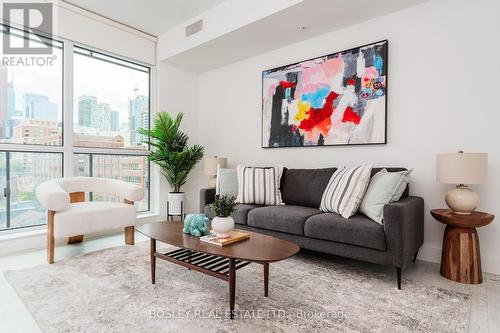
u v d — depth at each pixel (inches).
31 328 59.6
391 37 110.1
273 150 146.9
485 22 92.6
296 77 135.7
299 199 120.3
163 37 160.6
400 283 78.6
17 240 112.2
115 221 113.0
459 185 90.8
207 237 74.6
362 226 82.6
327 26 120.3
